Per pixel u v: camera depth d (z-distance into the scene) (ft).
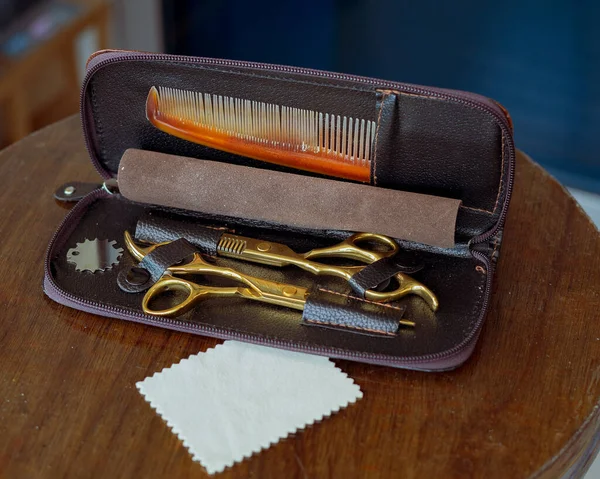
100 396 1.61
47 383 1.63
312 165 1.87
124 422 1.57
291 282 1.77
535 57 3.22
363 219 1.79
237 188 1.84
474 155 1.75
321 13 3.47
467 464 1.52
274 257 1.79
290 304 1.70
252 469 1.51
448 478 1.50
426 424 1.57
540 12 3.10
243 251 1.80
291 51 3.67
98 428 1.56
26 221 1.96
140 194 1.88
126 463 1.52
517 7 3.13
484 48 3.29
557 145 3.42
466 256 1.81
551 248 1.92
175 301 1.74
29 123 3.52
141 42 3.83
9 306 1.76
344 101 1.76
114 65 1.82
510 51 3.25
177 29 3.78
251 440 1.54
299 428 1.56
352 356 1.63
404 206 1.77
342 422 1.57
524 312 1.76
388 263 1.75
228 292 1.72
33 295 1.79
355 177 1.86
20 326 1.73
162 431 1.56
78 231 1.90
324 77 1.72
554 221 2.00
